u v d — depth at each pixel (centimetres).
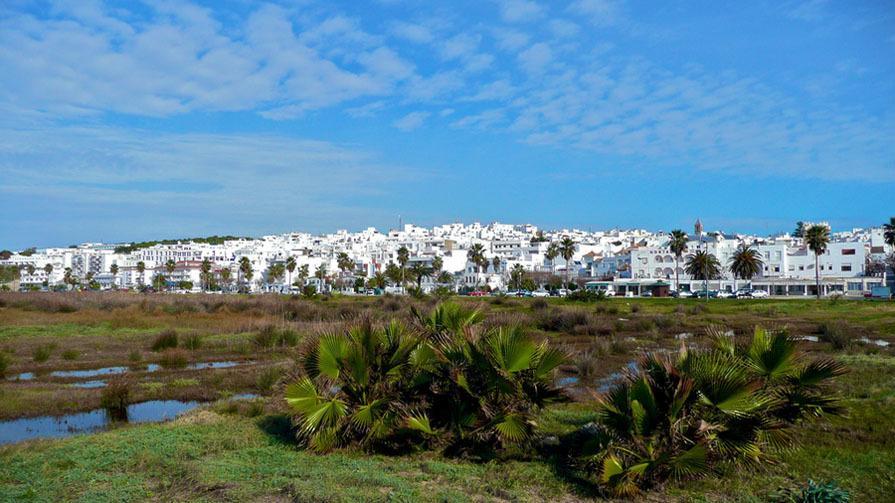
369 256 17112
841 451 1138
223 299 6769
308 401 1176
